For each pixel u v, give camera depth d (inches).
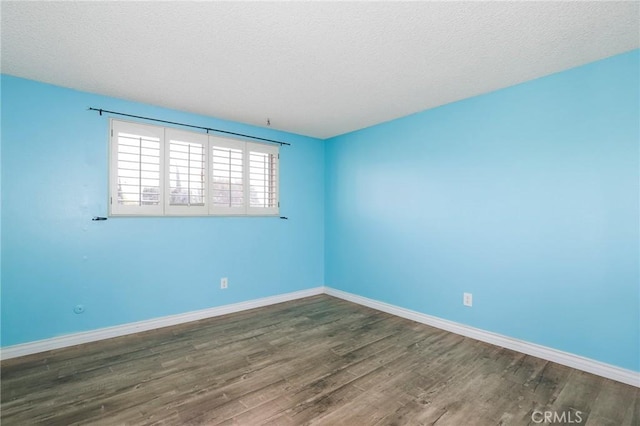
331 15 65.4
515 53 81.6
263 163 153.0
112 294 112.9
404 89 106.0
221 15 65.2
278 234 159.0
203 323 127.7
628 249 81.2
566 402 73.1
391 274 141.9
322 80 98.7
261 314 139.9
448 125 119.9
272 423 65.6
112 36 73.2
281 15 65.3
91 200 109.1
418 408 70.9
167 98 114.3
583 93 88.1
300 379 83.4
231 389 78.4
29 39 74.5
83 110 107.5
